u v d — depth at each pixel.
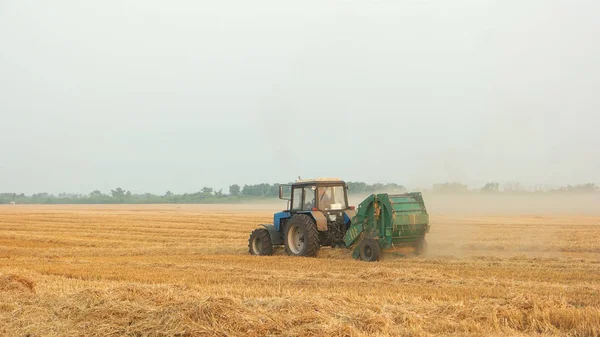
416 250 18.50
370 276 14.02
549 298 9.90
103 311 9.32
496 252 19.95
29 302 10.47
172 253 21.56
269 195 130.62
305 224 18.83
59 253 22.09
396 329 8.49
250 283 13.26
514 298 10.06
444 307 9.66
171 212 65.12
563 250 20.91
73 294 10.57
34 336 8.70
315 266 16.19
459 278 13.49
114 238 29.50
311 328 8.28
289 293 11.34
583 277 13.69
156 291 10.59
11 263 18.27
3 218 46.75
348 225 19.19
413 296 10.97
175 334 8.34
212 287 12.27
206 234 31.45
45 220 43.88
